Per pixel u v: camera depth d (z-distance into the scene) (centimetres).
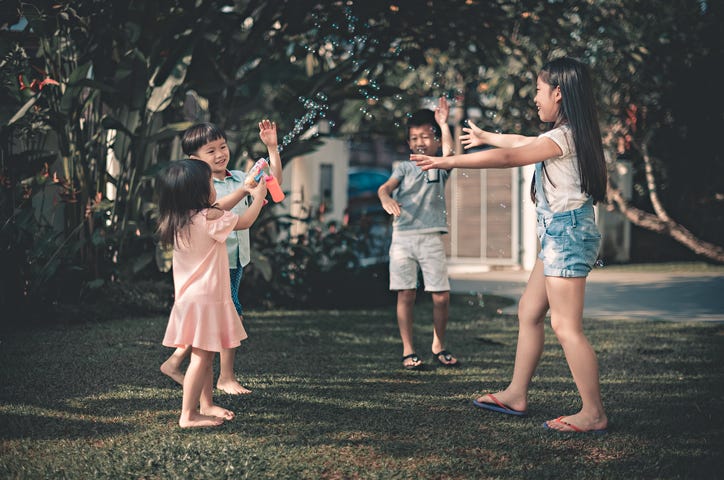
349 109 1100
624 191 1295
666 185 1297
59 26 573
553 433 316
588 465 277
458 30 737
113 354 459
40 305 578
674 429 322
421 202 465
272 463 274
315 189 1016
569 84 327
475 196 1172
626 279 988
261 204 324
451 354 496
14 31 612
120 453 282
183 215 312
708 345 529
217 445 293
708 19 941
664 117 1144
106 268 647
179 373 354
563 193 325
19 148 651
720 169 1227
